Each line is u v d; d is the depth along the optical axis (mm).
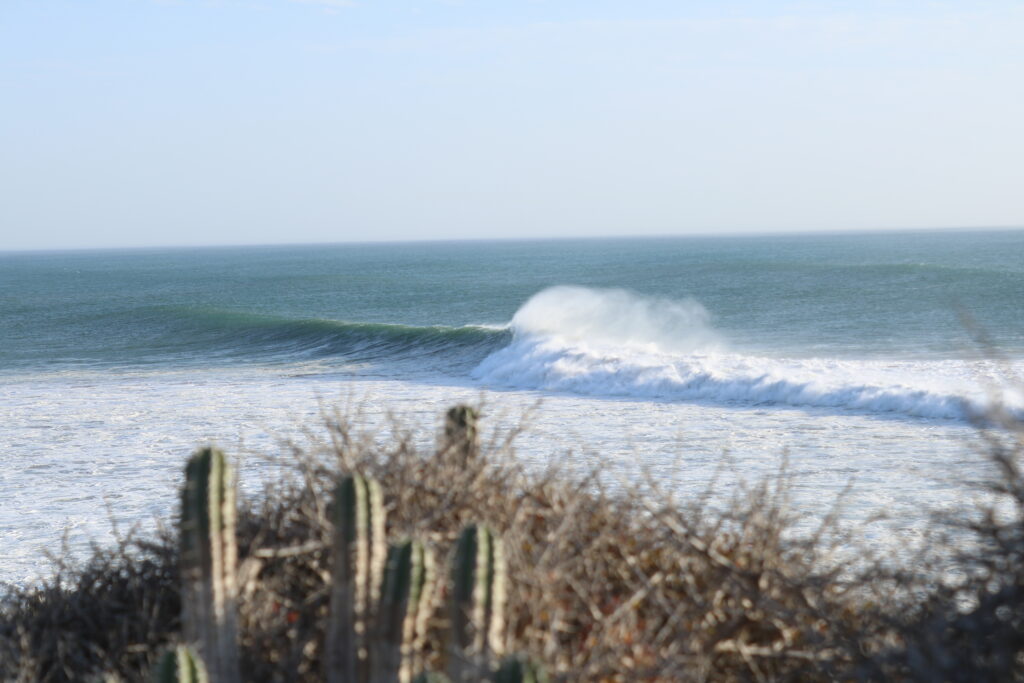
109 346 133375
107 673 14484
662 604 14031
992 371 66562
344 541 12289
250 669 13789
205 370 100188
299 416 62500
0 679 15469
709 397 68062
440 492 15742
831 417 57469
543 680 10375
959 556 13594
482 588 11695
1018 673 12195
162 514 37094
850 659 13281
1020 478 13844
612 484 36312
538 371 78750
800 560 15375
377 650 12086
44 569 29547
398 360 102688
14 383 91875
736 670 14414
